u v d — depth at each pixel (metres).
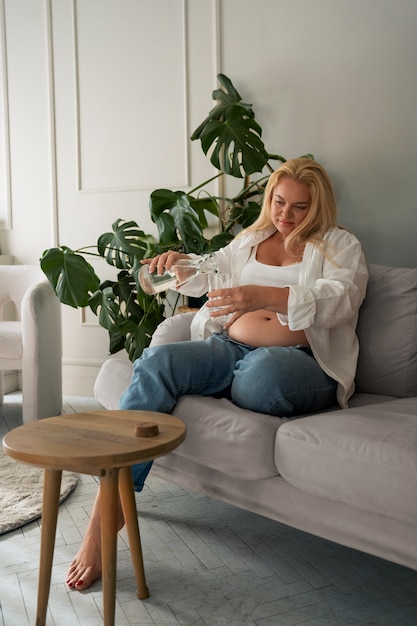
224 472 1.50
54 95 3.38
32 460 1.12
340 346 1.72
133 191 3.25
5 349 2.72
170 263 1.69
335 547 1.69
